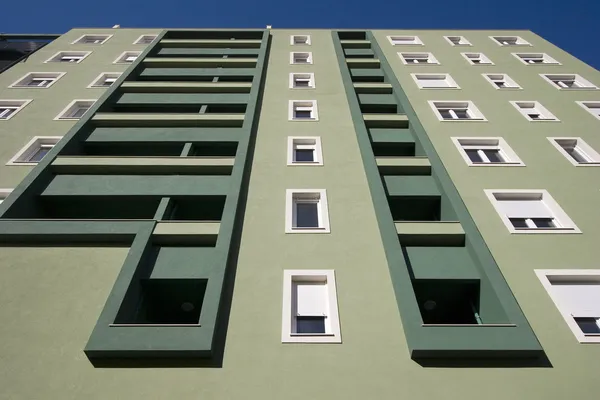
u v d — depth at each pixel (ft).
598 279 43.29
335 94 79.97
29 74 87.35
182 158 60.29
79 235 46.29
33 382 33.88
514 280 43.01
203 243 47.65
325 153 62.95
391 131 71.05
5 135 67.92
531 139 65.36
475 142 65.46
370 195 54.80
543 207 53.42
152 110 78.79
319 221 52.08
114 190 55.57
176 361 35.45
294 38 110.83
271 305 40.45
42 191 55.26
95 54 97.86
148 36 109.29
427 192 57.16
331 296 41.39
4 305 39.78
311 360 35.76
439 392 33.65
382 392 33.55
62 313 39.22
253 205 52.54
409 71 88.99
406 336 37.37
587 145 63.77
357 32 112.27
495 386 34.12
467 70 88.63
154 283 43.11
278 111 73.92
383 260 45.50
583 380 34.47
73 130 66.13
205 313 38.14
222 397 33.01
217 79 88.17
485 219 50.72
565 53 96.53
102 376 34.32
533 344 36.01
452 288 45.29
